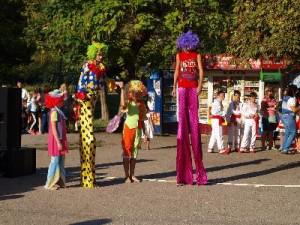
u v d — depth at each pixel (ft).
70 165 50.67
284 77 85.15
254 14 49.52
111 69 88.02
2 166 43.62
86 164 38.68
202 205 32.94
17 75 133.49
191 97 39.99
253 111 65.21
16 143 44.68
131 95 40.91
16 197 35.17
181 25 78.79
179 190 37.81
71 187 38.91
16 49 124.47
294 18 47.06
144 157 57.62
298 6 46.73
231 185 40.01
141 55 90.48
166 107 88.89
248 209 31.99
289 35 47.57
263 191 37.68
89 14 79.51
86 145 38.65
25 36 121.08
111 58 82.64
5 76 130.11
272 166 51.55
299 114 65.41
